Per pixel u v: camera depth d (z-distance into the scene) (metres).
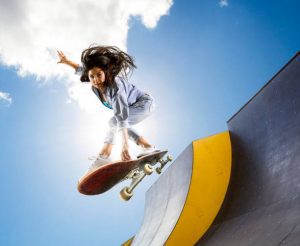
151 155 2.21
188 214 2.73
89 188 2.22
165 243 2.55
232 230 2.11
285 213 1.61
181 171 3.30
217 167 3.04
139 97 2.34
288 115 2.26
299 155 1.94
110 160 2.18
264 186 2.21
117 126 2.10
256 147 2.67
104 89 2.07
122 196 2.21
